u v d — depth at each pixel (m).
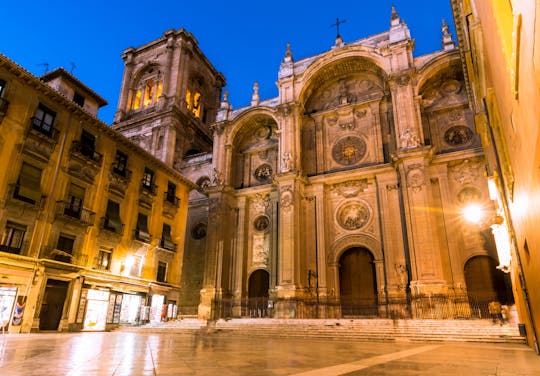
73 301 22.66
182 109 48.12
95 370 6.83
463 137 29.95
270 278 32.38
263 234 34.84
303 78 36.28
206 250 34.28
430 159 28.86
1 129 20.66
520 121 5.58
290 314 28.23
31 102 22.42
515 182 8.83
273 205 34.78
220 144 38.53
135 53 55.16
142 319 27.27
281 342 16.78
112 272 25.84
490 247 25.94
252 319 26.22
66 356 9.21
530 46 3.51
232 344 14.73
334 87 37.31
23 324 19.98
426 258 25.73
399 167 29.23
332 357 10.17
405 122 29.89
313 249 31.55
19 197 20.94
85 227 24.42
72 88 28.30
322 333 21.12
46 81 28.22
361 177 31.97
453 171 28.83
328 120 36.12
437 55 31.38
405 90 30.80
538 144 4.36
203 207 39.06
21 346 12.05
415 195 27.47
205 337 19.38
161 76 51.03
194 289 36.03
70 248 23.55
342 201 32.44
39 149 22.48
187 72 50.88
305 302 29.52
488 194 27.11
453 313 24.42
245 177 38.12
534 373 7.06
